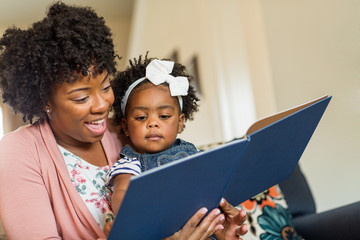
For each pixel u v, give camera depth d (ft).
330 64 8.40
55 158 3.93
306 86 8.84
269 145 3.64
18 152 3.80
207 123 11.96
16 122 10.86
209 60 11.15
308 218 5.86
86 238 3.83
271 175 4.07
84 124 3.75
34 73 3.69
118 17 20.61
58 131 4.06
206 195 3.28
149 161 4.15
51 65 3.59
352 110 8.13
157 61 4.33
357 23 7.82
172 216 3.18
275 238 5.52
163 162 4.15
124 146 4.48
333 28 8.29
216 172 3.17
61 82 3.58
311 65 8.74
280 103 9.16
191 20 12.21
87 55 3.60
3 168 3.68
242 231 3.71
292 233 5.65
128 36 21.39
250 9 9.71
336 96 8.41
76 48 3.58
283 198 5.94
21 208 3.56
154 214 3.02
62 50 3.58
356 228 5.30
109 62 3.80
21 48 3.68
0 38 3.89
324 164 8.83
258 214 5.64
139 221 2.98
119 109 4.59
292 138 3.82
